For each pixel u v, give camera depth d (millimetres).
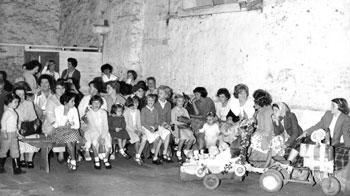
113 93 8672
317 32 7180
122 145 8109
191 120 8422
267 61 7926
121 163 7902
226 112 8258
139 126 8211
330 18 7023
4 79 8992
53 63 10102
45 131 7391
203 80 9266
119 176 6926
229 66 8664
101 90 8320
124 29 11234
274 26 7801
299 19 7414
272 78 7836
